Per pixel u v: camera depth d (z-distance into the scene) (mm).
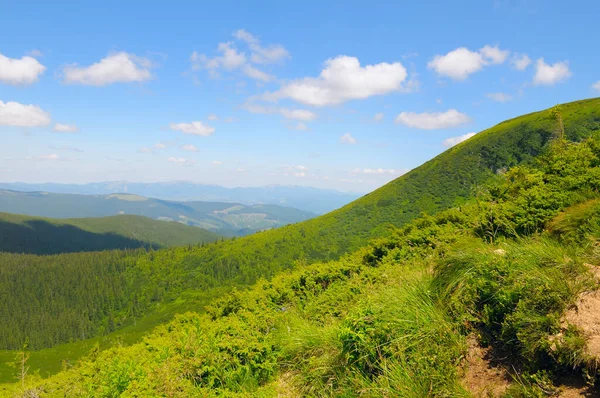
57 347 100625
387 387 3389
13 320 138500
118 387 4688
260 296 10258
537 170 10422
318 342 4746
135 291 155500
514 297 3533
